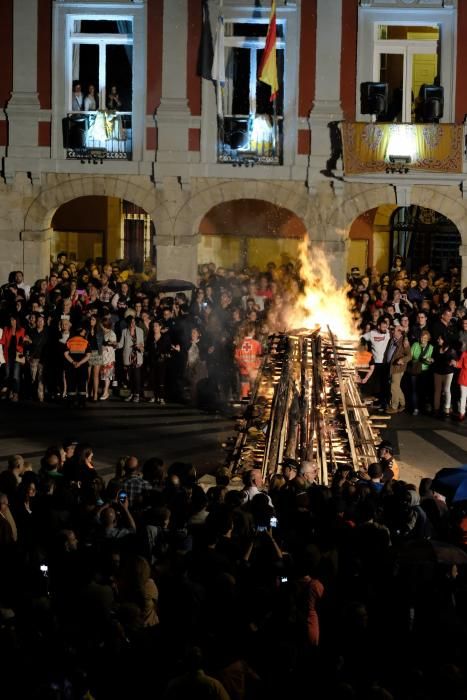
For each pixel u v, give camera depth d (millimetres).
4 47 31516
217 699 10320
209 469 22469
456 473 17250
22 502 16094
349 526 14414
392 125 30844
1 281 32219
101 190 31859
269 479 18750
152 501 15250
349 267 37469
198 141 31547
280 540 15172
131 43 31578
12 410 26312
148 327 27484
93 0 31203
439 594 13555
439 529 16484
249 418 20266
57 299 28516
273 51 29828
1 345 26828
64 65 31562
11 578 14172
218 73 30969
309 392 20172
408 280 31906
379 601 13500
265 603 12297
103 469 22406
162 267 32062
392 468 19172
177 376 27359
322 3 30969
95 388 27125
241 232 36719
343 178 31203
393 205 37062
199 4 31094
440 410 26750
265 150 31469
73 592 13273
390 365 26703
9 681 11031
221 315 27859
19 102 31609
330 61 31141
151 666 11656
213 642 11867
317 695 10938
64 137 31703
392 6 30891
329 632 12797
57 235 37750
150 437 24531
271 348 21438
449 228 37000
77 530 15062
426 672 12039
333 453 19734
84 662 11734
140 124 31594
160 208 31859
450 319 27047
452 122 31172
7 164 31734
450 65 31094
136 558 12977
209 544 13977
